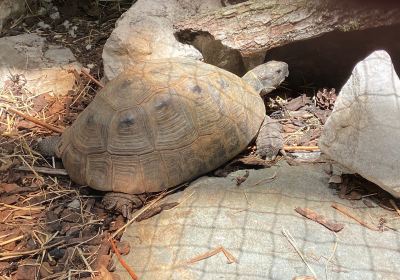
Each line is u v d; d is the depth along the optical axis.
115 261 0.28
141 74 0.34
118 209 0.31
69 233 0.30
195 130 0.32
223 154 0.33
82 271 0.28
